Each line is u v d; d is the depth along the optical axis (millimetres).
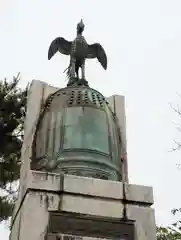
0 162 14438
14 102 14570
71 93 8211
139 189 6934
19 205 6965
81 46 9352
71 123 7562
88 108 7828
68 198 6523
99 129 7652
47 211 6344
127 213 6641
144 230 6559
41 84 8703
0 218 13828
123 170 7914
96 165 7168
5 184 14453
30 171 6617
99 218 6473
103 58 9688
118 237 6383
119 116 8742
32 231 6125
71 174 6930
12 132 14570
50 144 7387
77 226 6312
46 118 7895
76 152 7195
